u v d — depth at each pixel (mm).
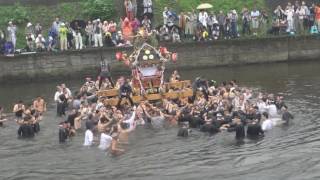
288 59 52594
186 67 50594
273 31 52844
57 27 48812
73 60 48406
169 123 35000
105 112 33938
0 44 48156
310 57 52844
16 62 47438
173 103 36875
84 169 27219
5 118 37000
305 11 52969
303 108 36188
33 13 52125
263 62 52188
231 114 33938
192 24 51062
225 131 32688
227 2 55375
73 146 31000
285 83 43375
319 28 53062
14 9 51750
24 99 41562
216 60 51219
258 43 51719
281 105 35469
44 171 27141
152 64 38531
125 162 27984
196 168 26656
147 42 39062
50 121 36250
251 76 46594
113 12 52562
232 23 51594
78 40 48812
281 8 54156
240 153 28516
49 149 30578
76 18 52094
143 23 49688
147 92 38156
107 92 38500
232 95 36188
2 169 27609
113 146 29500
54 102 40781
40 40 48688
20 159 29031
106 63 43781
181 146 30172
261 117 34094
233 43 51281
